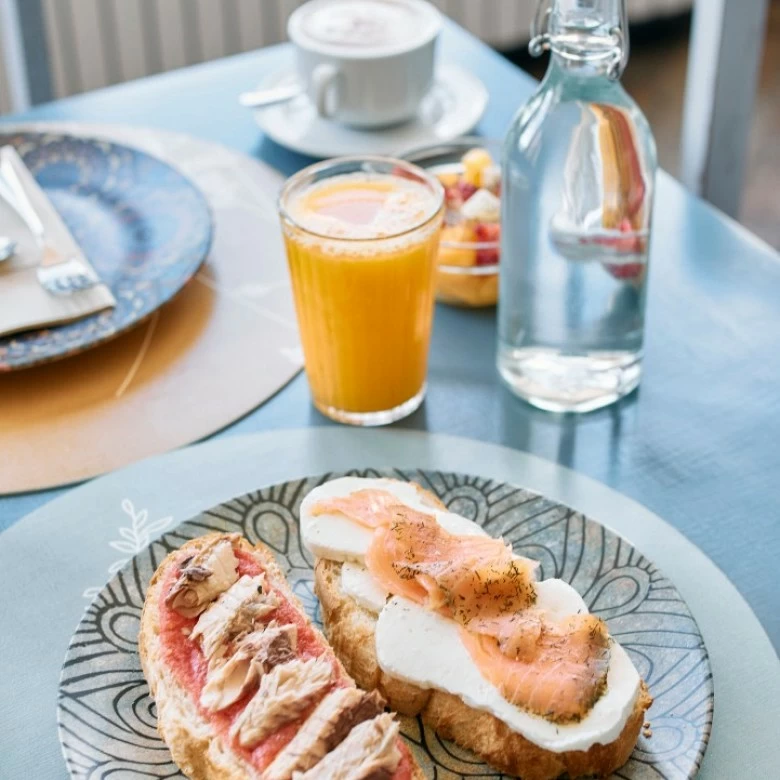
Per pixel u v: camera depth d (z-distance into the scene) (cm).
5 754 73
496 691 70
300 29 112
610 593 78
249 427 90
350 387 89
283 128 115
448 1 241
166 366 94
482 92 118
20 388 92
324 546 77
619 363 91
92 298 95
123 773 70
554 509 81
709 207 108
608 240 88
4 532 83
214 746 70
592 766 70
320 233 84
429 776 71
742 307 99
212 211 106
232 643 73
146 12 209
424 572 73
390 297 86
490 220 97
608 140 86
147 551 79
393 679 73
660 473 87
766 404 92
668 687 73
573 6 82
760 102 250
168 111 121
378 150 112
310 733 69
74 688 73
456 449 88
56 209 105
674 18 278
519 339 91
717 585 79
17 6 159
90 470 87
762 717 73
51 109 121
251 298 100
